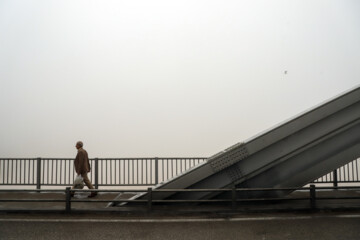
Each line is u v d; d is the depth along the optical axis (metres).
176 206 7.54
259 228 6.20
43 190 7.24
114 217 6.99
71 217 7.02
